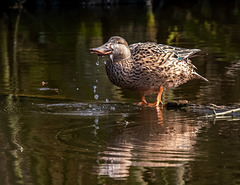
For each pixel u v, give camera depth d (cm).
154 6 3119
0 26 2484
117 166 677
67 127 894
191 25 2420
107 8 3244
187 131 859
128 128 885
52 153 737
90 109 1051
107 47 1085
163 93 1209
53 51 1805
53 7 3350
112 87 1281
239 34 2119
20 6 3300
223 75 1389
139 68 1090
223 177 634
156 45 1147
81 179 635
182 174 645
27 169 671
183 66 1141
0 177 643
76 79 1365
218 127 886
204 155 721
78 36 2139
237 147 758
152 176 639
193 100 1127
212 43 1914
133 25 2434
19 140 808
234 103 1088
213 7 3216
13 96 1179
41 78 1380
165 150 746
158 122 930
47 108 1059
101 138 819
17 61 1622
